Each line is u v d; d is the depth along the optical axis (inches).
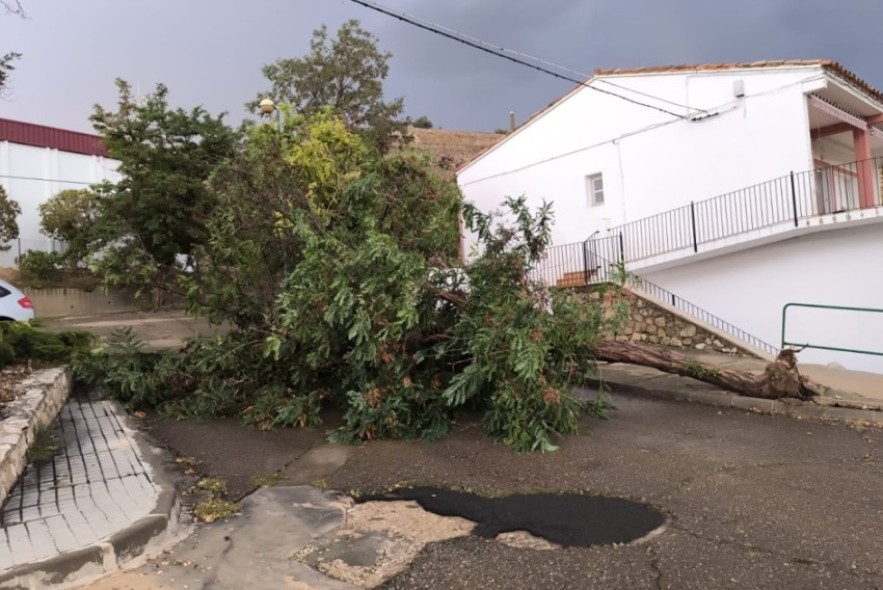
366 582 146.1
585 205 698.8
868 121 631.8
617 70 652.7
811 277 514.0
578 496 201.0
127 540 153.5
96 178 1024.9
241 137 693.3
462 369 297.6
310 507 194.5
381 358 271.4
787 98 530.0
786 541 162.7
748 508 186.4
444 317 301.0
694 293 589.0
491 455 248.1
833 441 265.1
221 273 334.6
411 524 179.9
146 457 228.4
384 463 240.2
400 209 313.9
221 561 156.7
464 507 193.0
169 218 673.0
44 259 902.4
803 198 518.0
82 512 171.2
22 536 154.8
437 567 152.6
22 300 482.9
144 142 722.2
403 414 276.8
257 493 207.9
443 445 263.3
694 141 593.9
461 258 327.0
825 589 138.3
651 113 628.7
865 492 199.3
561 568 150.4
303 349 304.5
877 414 299.1
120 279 343.0
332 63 926.4
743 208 556.7
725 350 503.2
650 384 386.9
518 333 253.9
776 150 537.0
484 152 810.2
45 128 976.9
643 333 556.7
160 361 340.8
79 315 845.8
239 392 321.7
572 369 288.5
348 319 273.1
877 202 621.3
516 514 186.2
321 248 277.3
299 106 930.7
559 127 721.6
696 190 593.6
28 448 221.9
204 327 641.6
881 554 154.4
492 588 142.0
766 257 541.0
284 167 346.0
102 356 346.9
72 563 142.5
